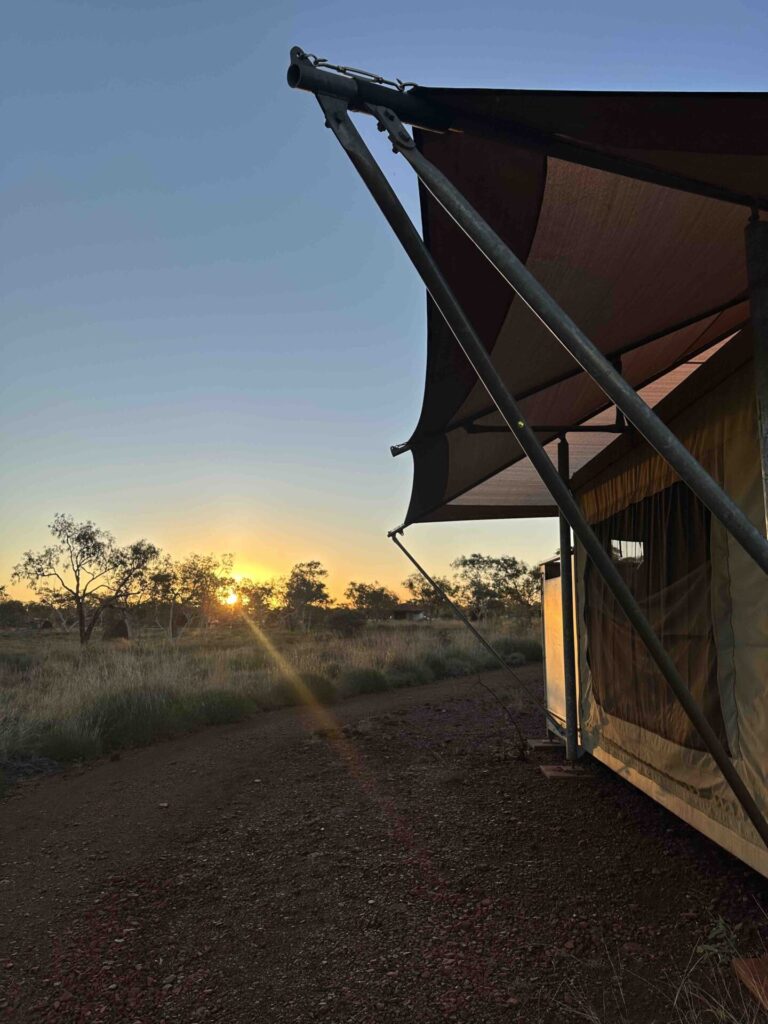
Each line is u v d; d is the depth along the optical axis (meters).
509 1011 2.54
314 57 1.66
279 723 9.59
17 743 7.65
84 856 4.59
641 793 5.29
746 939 2.93
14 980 2.98
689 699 1.99
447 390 3.25
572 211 2.31
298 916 3.49
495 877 3.83
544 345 3.10
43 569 36.28
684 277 2.88
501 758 6.64
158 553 38.69
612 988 2.65
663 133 1.78
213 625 55.75
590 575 5.82
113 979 2.95
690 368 5.09
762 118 1.70
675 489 3.94
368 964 2.96
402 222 1.66
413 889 3.73
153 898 3.81
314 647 19.64
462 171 2.03
